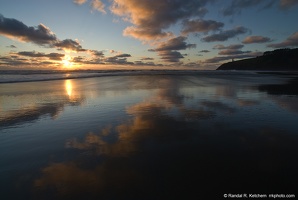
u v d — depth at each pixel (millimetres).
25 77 32469
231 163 4066
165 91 15430
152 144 5164
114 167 3982
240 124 6758
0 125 6934
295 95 13055
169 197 3025
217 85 20234
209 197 3020
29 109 9398
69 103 10805
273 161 4121
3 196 3133
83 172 3812
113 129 6426
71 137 5762
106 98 12289
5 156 4562
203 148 4852
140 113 8453
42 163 4223
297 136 5578
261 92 14586
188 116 7891
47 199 3039
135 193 3137
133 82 24688
